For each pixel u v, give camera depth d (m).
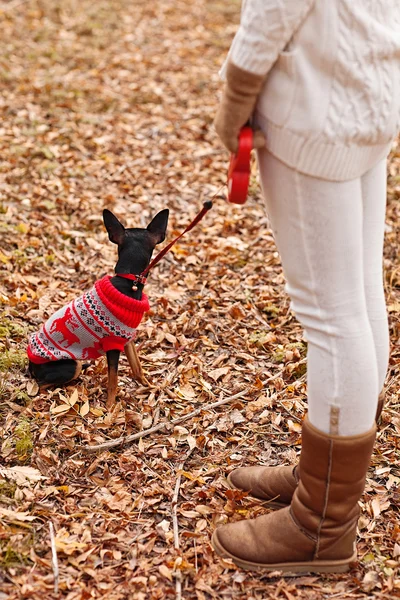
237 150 2.04
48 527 2.59
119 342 3.28
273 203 2.12
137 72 8.30
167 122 7.02
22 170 5.79
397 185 5.85
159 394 3.49
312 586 2.35
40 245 4.81
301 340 3.95
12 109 6.93
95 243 4.91
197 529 2.62
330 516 2.29
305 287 2.13
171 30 9.90
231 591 2.34
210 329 4.04
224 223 5.26
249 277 4.61
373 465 2.98
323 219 2.03
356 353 2.11
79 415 3.28
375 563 2.46
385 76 1.98
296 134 1.96
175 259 4.80
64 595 2.30
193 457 3.07
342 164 1.99
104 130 6.73
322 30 1.88
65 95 7.34
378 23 1.95
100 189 5.69
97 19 9.98
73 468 2.94
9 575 2.35
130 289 3.29
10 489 2.74
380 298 2.40
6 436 3.08
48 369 3.38
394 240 4.98
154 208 5.47
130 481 2.89
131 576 2.40
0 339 3.73
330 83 1.94
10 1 10.31
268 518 2.44
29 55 8.46
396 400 3.38
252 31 1.86
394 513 2.73
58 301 4.22
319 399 2.18
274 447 3.13
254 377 3.64
